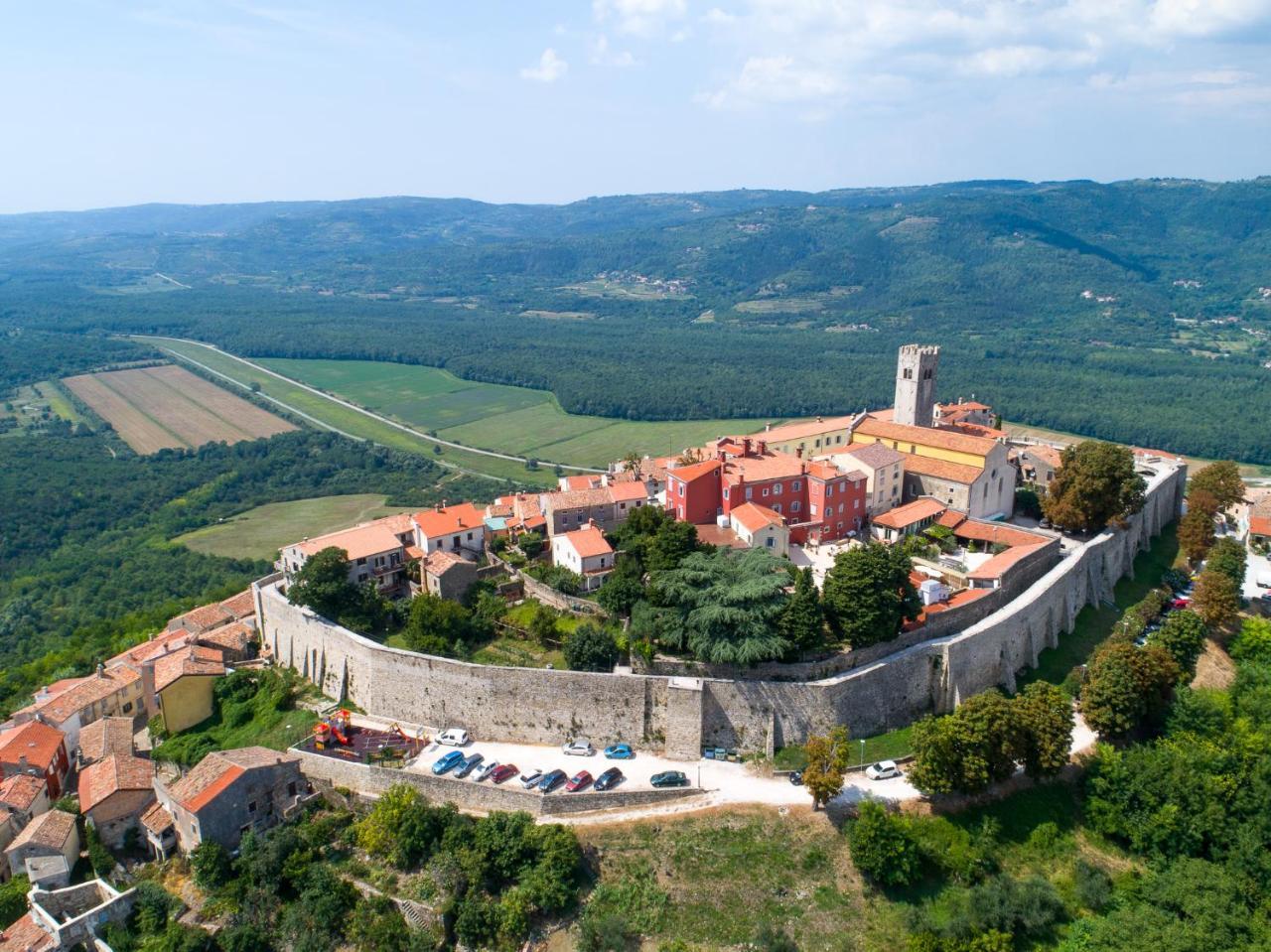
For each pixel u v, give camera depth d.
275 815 99.75
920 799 96.25
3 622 199.38
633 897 87.44
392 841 93.50
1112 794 99.12
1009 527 143.00
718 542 128.50
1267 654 127.31
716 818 92.88
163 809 100.94
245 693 121.00
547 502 142.38
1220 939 81.62
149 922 90.44
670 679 102.31
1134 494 144.00
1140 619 130.75
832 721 101.94
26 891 94.06
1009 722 96.44
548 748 105.12
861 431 169.50
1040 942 85.31
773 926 84.88
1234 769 102.62
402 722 111.38
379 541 134.12
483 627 117.94
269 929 88.69
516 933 84.88
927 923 83.94
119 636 167.38
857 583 105.69
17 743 110.31
